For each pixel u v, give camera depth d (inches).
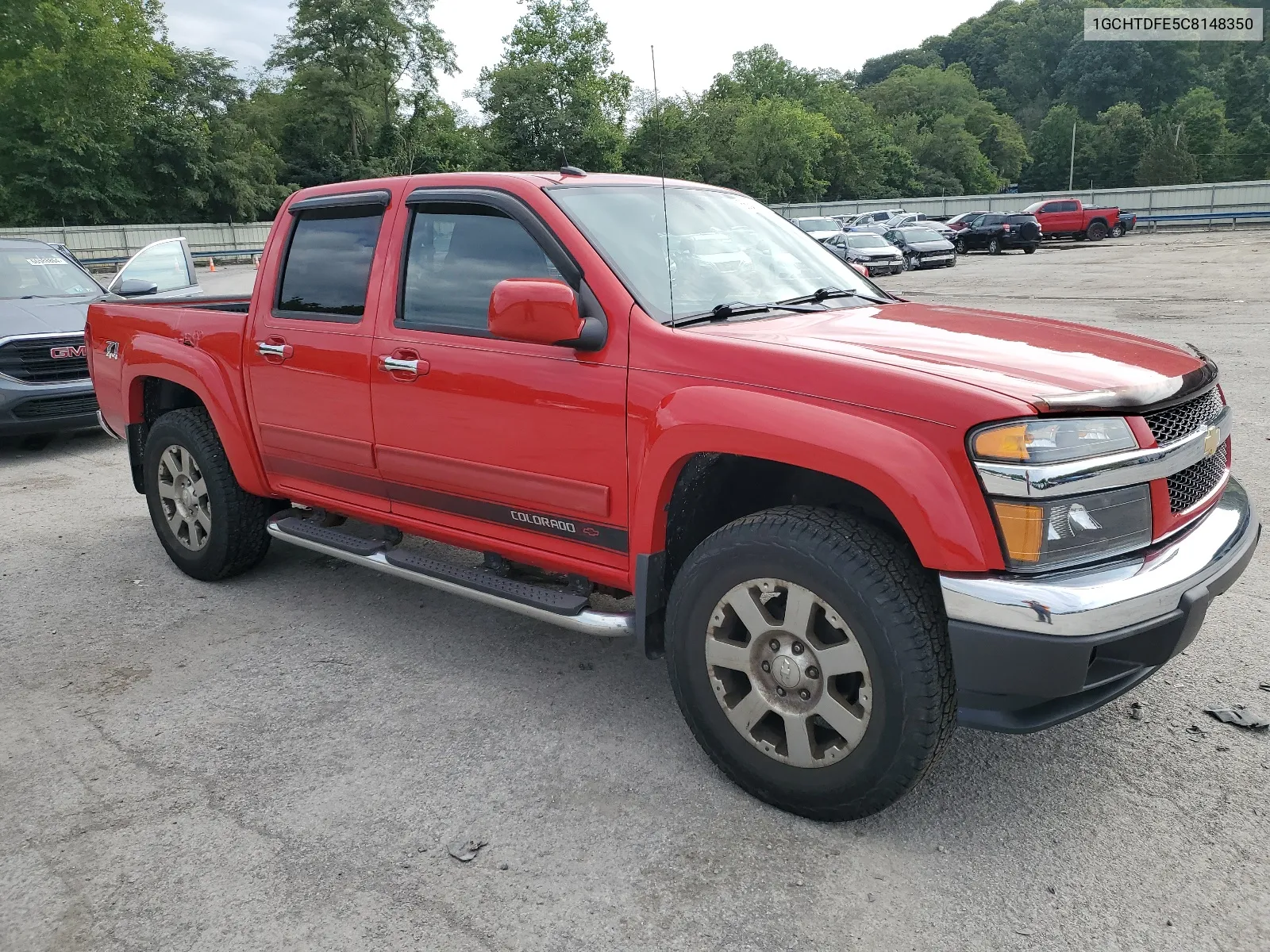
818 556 96.4
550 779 114.9
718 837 102.7
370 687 140.7
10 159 1923.0
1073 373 97.3
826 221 1393.9
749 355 103.8
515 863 99.3
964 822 104.0
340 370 145.3
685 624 109.6
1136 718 124.4
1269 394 315.6
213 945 88.9
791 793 104.3
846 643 97.1
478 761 119.6
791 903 92.0
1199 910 89.2
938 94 5128.0
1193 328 470.6
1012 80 6752.0
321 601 175.8
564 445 119.0
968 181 4244.6
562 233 121.0
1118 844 99.3
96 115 1988.2
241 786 115.2
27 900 95.9
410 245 139.1
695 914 91.0
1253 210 1756.9
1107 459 90.7
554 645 154.5
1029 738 120.9
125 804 112.0
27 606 175.9
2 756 123.8
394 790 113.5
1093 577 90.2
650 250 125.6
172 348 176.9
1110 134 4768.7
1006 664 89.5
